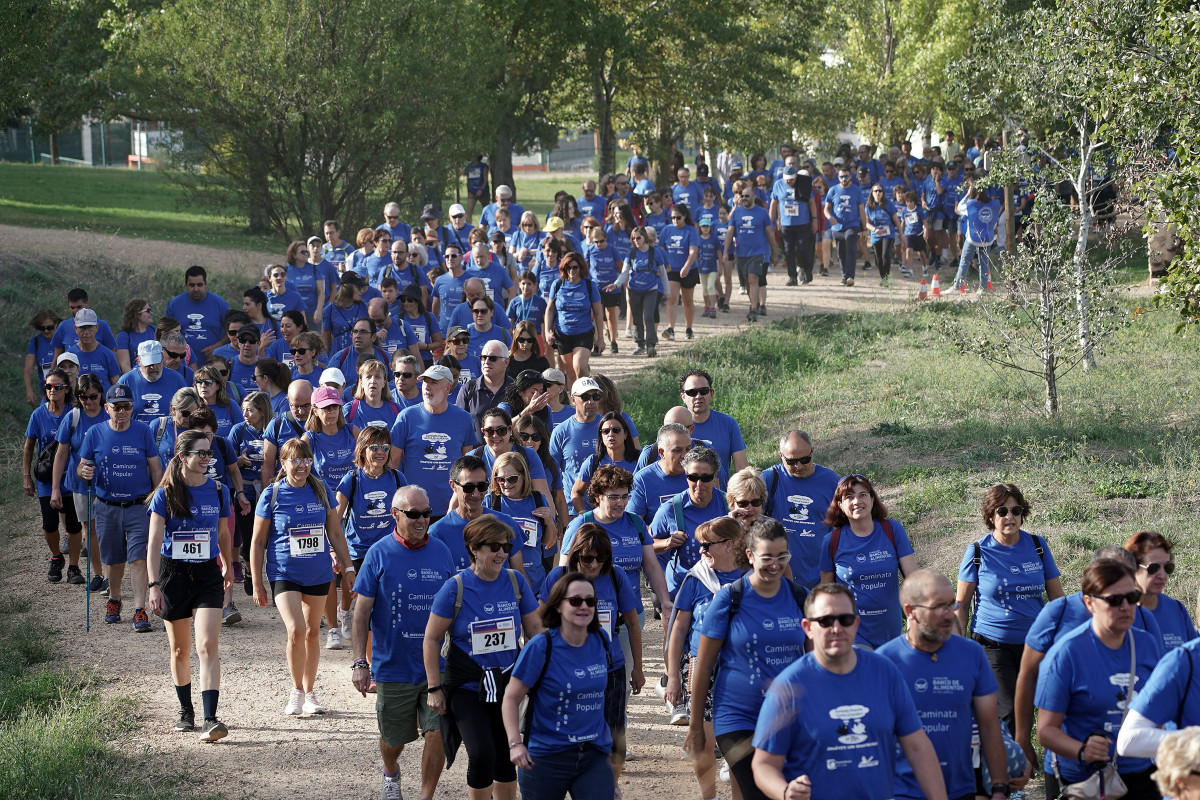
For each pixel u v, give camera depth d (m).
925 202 72.69
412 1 72.50
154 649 28.88
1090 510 30.36
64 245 67.81
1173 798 11.68
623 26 89.62
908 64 104.44
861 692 14.12
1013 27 49.19
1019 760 16.47
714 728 17.97
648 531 22.89
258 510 24.02
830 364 51.91
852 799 13.96
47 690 25.86
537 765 17.44
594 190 66.44
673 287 58.19
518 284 51.75
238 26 70.12
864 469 37.16
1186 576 25.91
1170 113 36.72
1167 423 36.88
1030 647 17.14
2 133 163.75
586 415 27.33
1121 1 38.78
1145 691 14.95
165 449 30.55
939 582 15.67
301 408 29.89
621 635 21.86
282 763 22.39
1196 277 33.75
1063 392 41.53
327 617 28.45
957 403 42.50
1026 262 40.19
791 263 68.75
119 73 71.56
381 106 72.62
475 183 84.81
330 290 50.09
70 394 35.72
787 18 102.81
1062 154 54.72
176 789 21.27
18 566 35.88
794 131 108.31
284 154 72.25
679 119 101.75
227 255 72.81
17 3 70.69
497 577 19.00
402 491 19.94
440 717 18.97
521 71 91.69
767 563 17.48
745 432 43.25
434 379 26.80
